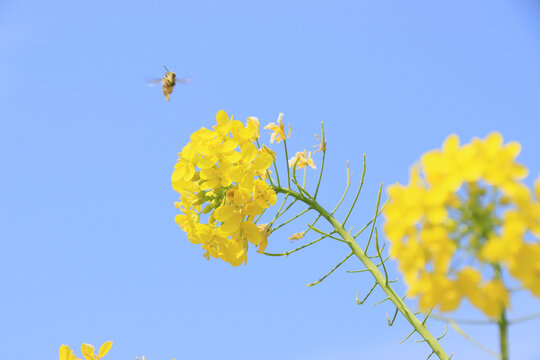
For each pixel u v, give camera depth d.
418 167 0.47
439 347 0.56
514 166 0.45
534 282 0.43
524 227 0.43
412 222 0.47
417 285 0.47
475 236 0.47
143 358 0.57
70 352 0.55
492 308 0.45
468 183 0.47
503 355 0.47
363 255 0.58
